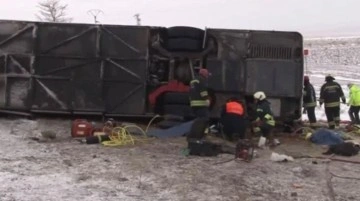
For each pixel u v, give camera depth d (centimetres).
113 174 877
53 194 762
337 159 1059
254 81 1346
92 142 1117
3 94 1382
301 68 1348
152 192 789
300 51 1355
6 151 1018
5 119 1384
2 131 1225
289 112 1357
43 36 1378
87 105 1375
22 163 928
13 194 755
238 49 1357
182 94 1333
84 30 1372
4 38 1377
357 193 830
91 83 1370
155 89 1375
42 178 840
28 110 1387
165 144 1138
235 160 1003
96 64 1373
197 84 1148
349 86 1689
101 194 770
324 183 881
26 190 776
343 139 1255
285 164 1002
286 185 859
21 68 1380
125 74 1368
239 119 1200
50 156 988
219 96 1352
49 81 1379
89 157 988
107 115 1380
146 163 955
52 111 1380
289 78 1343
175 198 766
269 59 1348
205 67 1368
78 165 928
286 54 1355
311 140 1254
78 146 1088
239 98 1351
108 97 1374
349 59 5044
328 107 1537
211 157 1025
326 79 1564
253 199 777
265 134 1187
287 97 1346
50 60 1379
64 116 1422
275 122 1362
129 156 1007
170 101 1335
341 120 1792
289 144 1220
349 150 1099
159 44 1354
